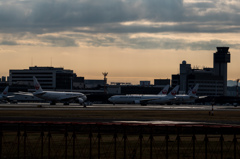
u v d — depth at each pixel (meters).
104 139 101.94
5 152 81.94
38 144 92.19
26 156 78.31
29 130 110.69
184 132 113.25
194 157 73.44
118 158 76.62
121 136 107.12
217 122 156.12
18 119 158.38
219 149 88.06
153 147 90.19
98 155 74.50
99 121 152.88
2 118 163.25
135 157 77.88
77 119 160.88
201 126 75.88
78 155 79.38
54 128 111.88
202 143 96.44
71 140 99.38
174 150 86.06
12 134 106.50
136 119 167.00
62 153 81.44
